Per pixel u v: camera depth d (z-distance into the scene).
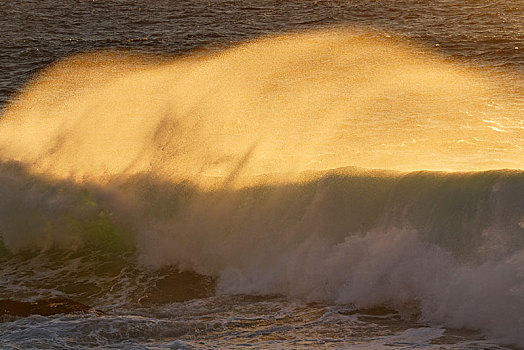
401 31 100.25
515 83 63.25
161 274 32.06
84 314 25.80
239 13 131.75
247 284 30.23
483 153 41.75
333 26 109.94
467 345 22.88
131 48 98.12
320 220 30.03
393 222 28.38
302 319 26.17
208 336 24.50
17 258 34.62
